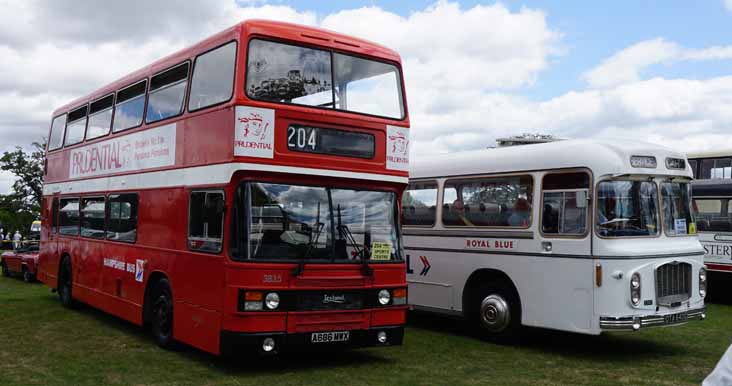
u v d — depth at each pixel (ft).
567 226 34.09
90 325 41.27
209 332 28.94
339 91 30.60
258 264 27.37
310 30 30.48
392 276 30.78
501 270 37.22
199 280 30.09
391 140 31.76
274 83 28.86
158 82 36.70
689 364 32.19
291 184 28.89
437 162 42.57
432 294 41.42
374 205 30.96
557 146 35.68
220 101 29.40
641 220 33.68
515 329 36.76
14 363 29.96
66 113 52.65
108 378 27.35
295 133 28.86
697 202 58.59
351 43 31.50
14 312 46.68
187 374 28.40
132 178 38.88
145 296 36.11
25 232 222.07
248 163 27.71
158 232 34.86
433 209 41.96
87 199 46.21
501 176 37.96
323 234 29.14
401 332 30.83
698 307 35.19
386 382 27.63
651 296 32.48
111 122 42.93
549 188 35.27
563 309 33.78
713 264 57.11
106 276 41.75
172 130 34.09
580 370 30.66
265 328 27.22
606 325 31.89
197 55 32.40
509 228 36.99
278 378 27.99
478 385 27.45
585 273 32.86
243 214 27.73
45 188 56.13
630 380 28.73
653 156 34.32
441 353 34.42
